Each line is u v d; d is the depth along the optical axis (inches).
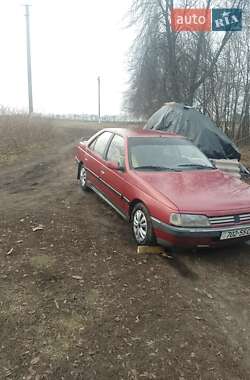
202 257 199.2
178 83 898.1
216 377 117.9
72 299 153.6
